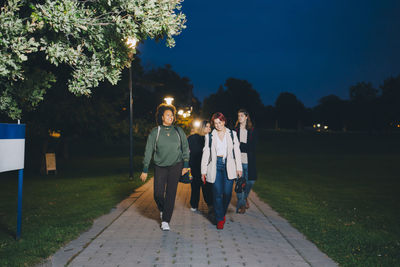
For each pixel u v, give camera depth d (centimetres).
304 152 4041
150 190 1050
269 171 1875
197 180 705
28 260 408
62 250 455
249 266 402
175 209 746
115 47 439
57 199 914
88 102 1509
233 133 594
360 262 425
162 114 576
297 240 515
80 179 1467
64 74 622
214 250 460
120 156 3347
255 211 738
